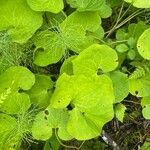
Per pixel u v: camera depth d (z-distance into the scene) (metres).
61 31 0.34
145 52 0.34
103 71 0.33
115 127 0.38
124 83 0.34
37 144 0.36
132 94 0.35
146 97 0.35
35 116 0.33
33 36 0.34
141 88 0.35
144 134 0.38
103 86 0.32
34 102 0.34
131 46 0.35
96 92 0.32
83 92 0.32
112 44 0.36
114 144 0.37
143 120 0.38
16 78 0.33
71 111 0.32
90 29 0.35
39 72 0.36
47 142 0.35
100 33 0.35
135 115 0.38
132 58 0.35
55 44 0.34
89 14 0.34
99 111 0.32
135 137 0.38
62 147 0.37
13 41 0.33
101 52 0.33
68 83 0.32
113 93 0.33
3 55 0.34
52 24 0.35
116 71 0.34
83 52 0.33
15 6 0.34
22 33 0.34
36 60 0.34
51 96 0.34
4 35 0.33
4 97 0.31
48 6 0.33
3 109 0.32
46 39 0.34
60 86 0.32
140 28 0.36
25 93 0.33
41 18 0.34
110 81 0.32
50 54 0.34
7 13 0.34
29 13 0.34
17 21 0.34
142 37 0.34
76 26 0.34
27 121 0.33
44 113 0.33
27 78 0.33
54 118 0.33
